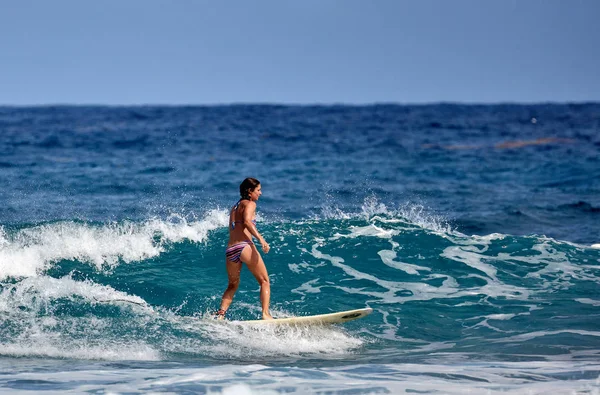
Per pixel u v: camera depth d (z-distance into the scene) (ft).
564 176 93.76
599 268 39.96
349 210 65.31
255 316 32.24
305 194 75.05
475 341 29.12
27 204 61.87
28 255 37.35
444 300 34.83
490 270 39.24
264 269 31.32
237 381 21.61
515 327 30.91
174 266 38.50
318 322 29.96
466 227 60.29
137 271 37.52
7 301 30.86
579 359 25.88
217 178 86.69
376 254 40.98
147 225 43.32
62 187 74.64
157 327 29.09
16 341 26.96
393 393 20.25
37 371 23.24
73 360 25.27
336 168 100.89
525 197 76.28
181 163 103.55
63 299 31.30
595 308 33.47
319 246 41.91
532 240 44.01
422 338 29.84
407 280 37.58
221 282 36.52
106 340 27.55
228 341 28.27
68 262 37.86
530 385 21.39
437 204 71.26
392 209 67.05
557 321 31.55
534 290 36.37
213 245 41.65
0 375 22.50
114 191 73.36
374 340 29.58
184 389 20.61
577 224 62.03
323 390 20.53
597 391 20.54
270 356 26.76
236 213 31.55
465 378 22.48
